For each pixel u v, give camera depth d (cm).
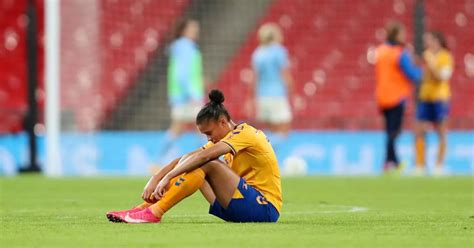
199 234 2438
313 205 4125
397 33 7019
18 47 9406
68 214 3475
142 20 9856
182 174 2734
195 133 8319
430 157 8144
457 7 10281
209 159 2695
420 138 7412
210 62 9919
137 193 5100
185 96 7506
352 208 3906
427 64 7244
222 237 2359
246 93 9644
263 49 7725
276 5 10344
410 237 2425
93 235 2434
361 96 9656
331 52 9969
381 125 8962
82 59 9350
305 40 10062
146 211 2769
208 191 2772
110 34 9656
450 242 2305
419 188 5594
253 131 2780
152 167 7494
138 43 9712
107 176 7344
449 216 3350
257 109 7975
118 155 8112
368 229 2672
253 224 2722
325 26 10162
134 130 9344
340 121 9012
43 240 2319
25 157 7919
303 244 2214
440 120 7312
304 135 8206
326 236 2417
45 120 8175
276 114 7775
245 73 9794
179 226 2678
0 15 9556
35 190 5388
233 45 10038
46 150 7631
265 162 2777
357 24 10162
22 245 2206
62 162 8094
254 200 2738
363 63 9881
